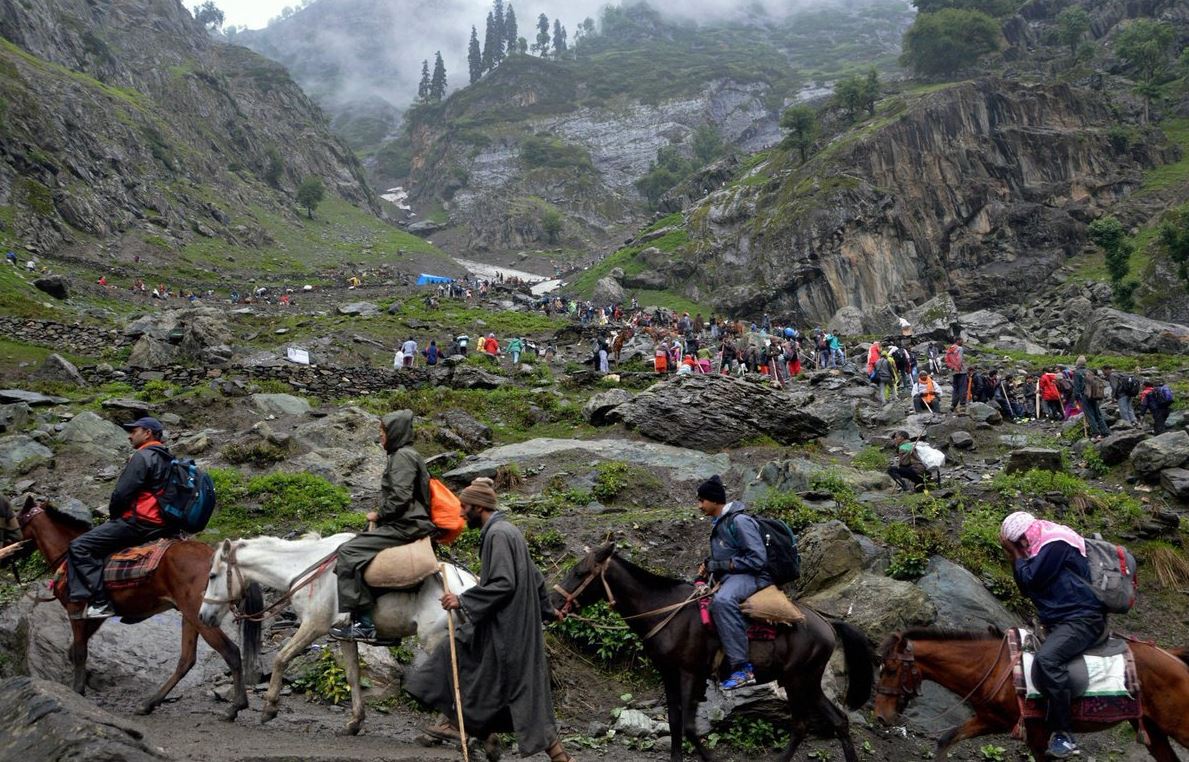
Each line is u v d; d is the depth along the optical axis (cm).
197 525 888
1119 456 1725
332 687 943
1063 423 2303
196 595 834
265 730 816
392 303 5438
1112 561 748
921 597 1116
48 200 8369
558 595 838
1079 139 10650
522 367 3359
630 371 3409
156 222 9994
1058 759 968
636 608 841
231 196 12519
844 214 9725
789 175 10744
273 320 4444
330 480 1683
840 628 842
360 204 17425
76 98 10788
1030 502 1519
